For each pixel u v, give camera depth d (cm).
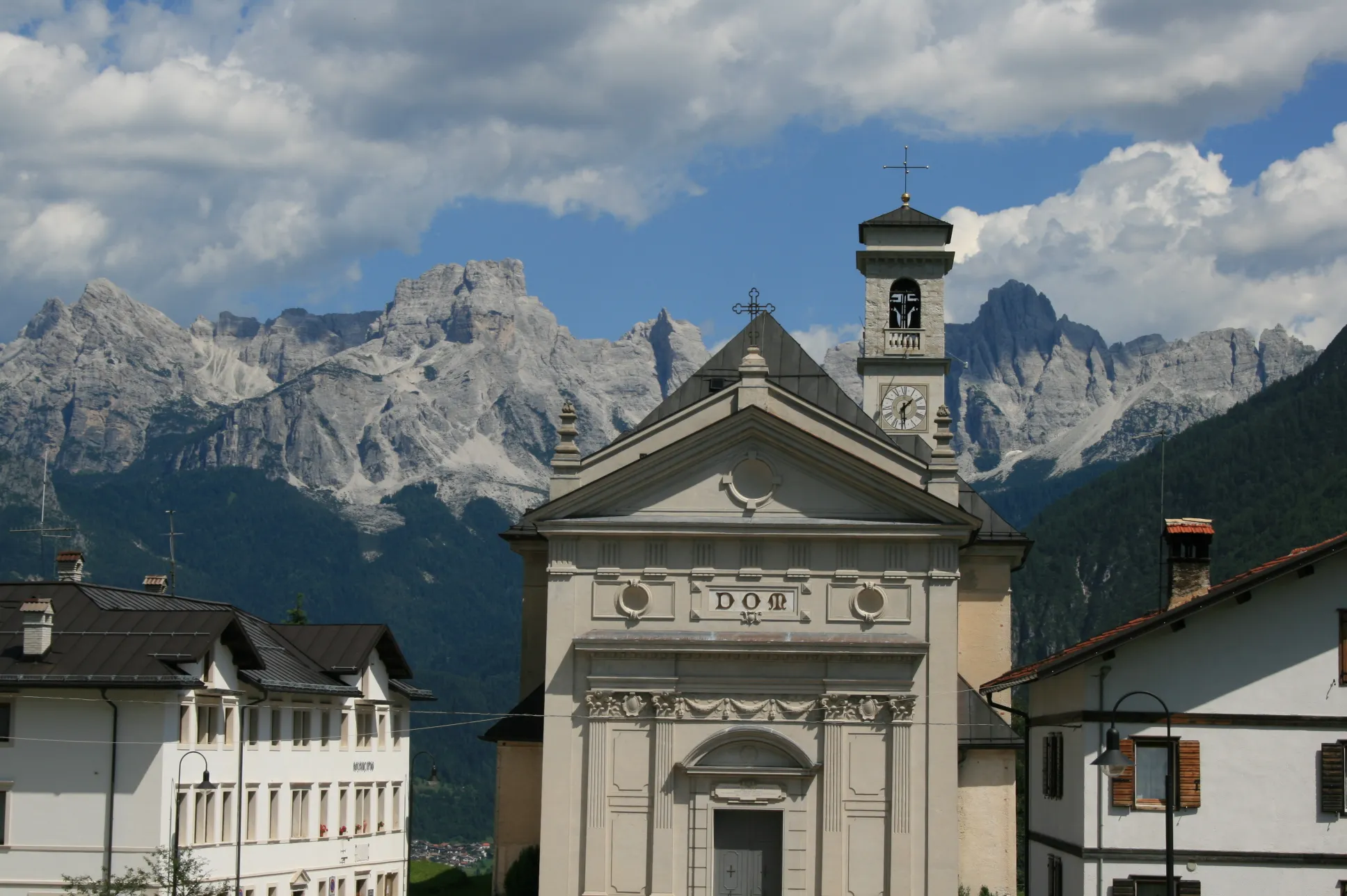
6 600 7462
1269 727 6050
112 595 7844
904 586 7125
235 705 7712
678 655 7106
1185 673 6106
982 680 8275
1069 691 6481
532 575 8219
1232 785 6041
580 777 7112
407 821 10262
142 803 6912
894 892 6962
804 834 7038
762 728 7069
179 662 7044
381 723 9788
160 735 6956
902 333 9831
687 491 7206
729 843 7088
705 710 7094
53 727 7000
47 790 6969
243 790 7819
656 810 7044
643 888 7025
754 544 7175
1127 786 6078
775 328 8569
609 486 7194
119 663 7012
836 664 7088
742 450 7200
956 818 6988
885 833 7006
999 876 7488
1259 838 6006
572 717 7138
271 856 8169
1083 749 6138
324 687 8569
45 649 7062
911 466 7281
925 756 7031
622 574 7194
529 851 7688
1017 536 8306
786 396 7394
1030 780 7406
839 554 7156
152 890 6756
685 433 7450
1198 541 6988
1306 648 6072
